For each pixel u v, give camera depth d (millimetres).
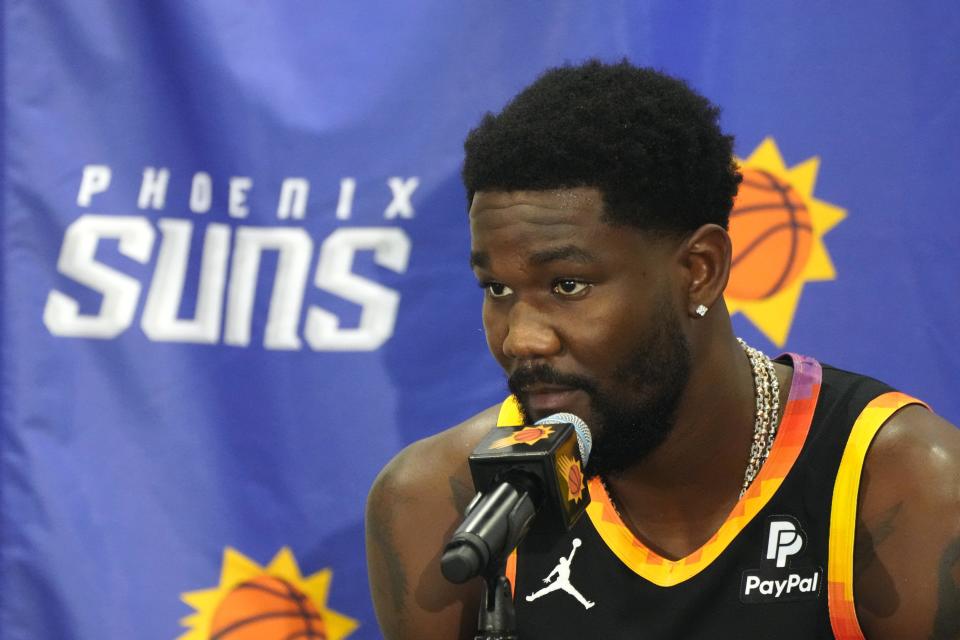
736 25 7145
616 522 4859
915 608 4445
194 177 7410
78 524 7398
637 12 7203
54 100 7453
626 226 4090
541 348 4102
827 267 7074
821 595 4641
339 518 7383
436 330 7348
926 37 6949
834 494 4641
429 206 7332
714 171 4367
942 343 6957
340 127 7355
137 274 7430
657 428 4414
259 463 7398
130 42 7418
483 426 5234
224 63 7398
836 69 7043
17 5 7461
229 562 7383
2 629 7426
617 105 4137
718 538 4734
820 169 7070
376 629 7379
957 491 4461
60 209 7453
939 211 6957
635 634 4770
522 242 4031
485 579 3447
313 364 7398
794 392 4855
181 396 7402
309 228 7391
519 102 4301
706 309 4398
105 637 7387
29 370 7445
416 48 7320
